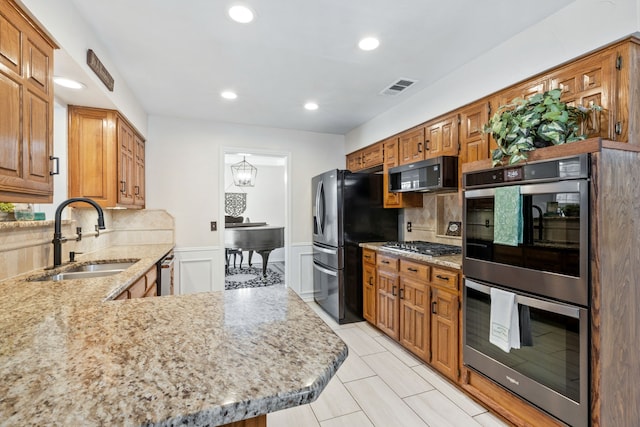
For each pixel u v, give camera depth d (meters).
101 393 0.55
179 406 0.52
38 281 1.65
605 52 1.54
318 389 0.59
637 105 1.47
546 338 1.52
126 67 2.38
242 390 0.57
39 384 0.58
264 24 1.84
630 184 1.42
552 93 1.60
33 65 1.36
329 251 3.56
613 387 1.36
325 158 4.37
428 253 2.49
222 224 3.81
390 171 3.18
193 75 2.53
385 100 3.09
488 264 1.83
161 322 0.92
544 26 1.78
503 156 1.74
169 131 3.60
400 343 2.72
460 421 1.79
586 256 1.35
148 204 3.52
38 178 1.40
